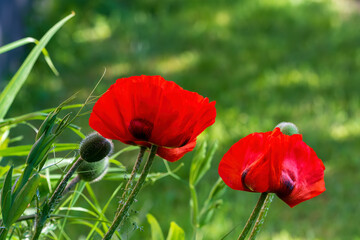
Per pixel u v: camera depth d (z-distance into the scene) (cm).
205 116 117
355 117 724
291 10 1269
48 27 980
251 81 876
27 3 990
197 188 545
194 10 1280
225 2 1326
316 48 1036
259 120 716
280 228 489
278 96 809
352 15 1269
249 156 121
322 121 709
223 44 1089
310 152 121
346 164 607
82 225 430
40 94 782
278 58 998
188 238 424
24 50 935
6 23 796
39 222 121
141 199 490
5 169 176
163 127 115
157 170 541
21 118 181
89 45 1053
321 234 485
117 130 119
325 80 856
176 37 1127
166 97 114
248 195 521
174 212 487
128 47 1065
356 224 500
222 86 859
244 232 123
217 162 593
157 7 1317
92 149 124
